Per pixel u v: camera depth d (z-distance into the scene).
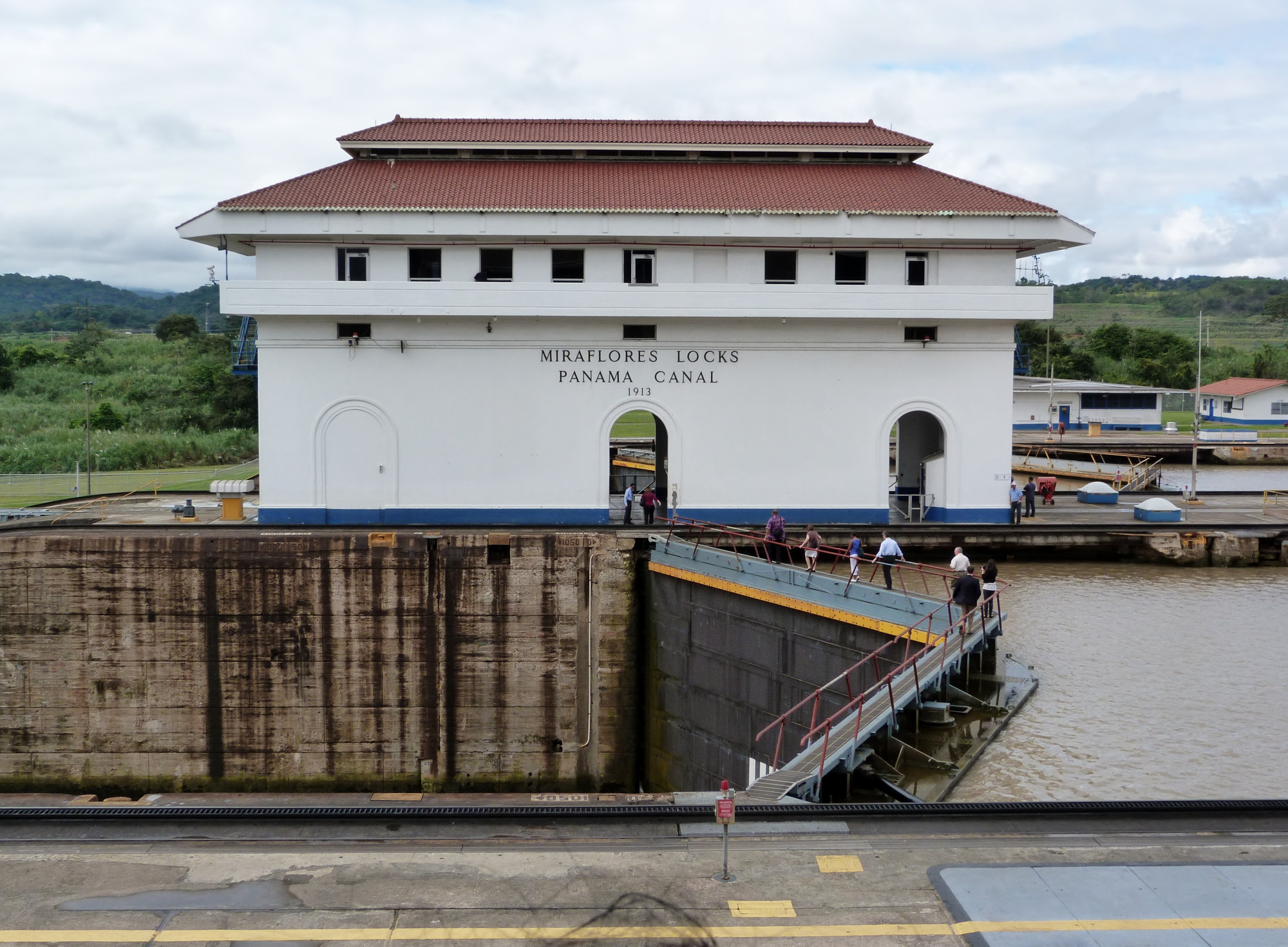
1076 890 11.92
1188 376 118.69
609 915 11.46
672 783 28.67
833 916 11.44
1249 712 18.92
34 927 11.20
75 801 15.84
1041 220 34.69
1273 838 13.20
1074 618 25.94
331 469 34.56
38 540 27.95
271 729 28.52
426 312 33.28
